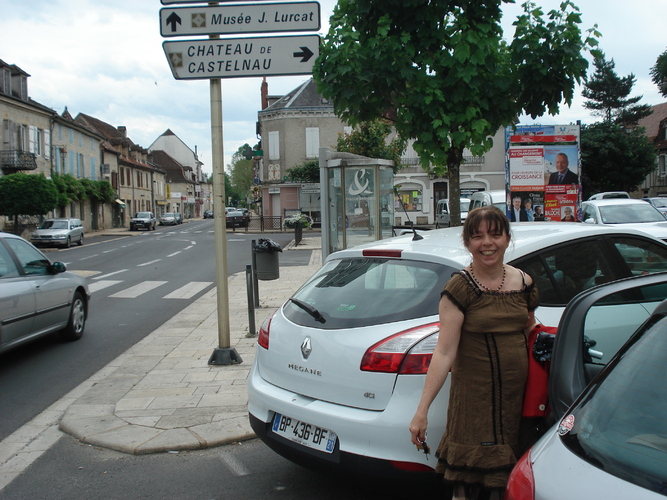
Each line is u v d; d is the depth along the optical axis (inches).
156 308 457.7
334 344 131.4
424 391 105.2
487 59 253.4
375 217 459.8
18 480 163.2
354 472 122.7
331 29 261.0
